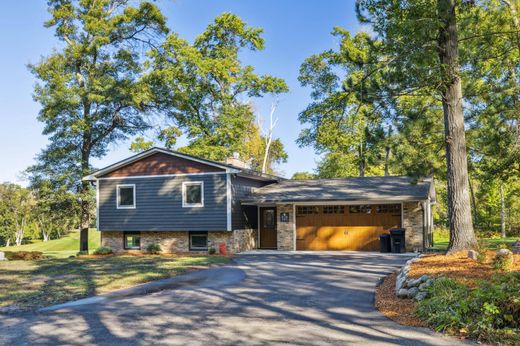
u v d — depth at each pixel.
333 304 9.11
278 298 9.94
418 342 6.37
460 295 7.55
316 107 32.47
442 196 37.59
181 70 32.25
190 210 22.42
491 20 15.64
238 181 22.83
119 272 14.72
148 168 23.47
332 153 36.34
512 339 6.30
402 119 13.30
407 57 12.24
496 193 32.19
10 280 13.27
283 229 22.58
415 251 19.98
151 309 9.08
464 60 14.88
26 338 7.05
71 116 26.86
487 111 15.18
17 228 61.03
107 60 28.48
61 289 11.55
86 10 27.98
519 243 11.40
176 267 15.84
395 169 12.92
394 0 13.45
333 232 21.80
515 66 20.06
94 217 31.81
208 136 34.44
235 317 8.21
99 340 6.86
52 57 26.14
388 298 9.48
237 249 22.19
